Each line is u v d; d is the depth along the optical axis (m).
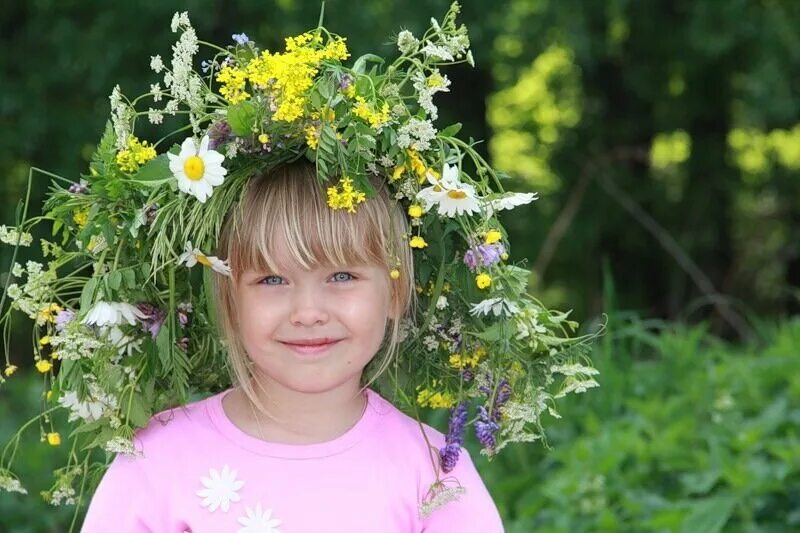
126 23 10.24
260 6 10.30
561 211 13.01
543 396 2.86
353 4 10.20
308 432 2.83
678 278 13.28
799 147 13.64
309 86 2.54
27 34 10.59
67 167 10.71
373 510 2.78
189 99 2.63
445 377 3.03
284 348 2.73
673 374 5.98
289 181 2.70
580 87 13.62
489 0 11.18
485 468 5.48
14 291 2.71
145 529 2.74
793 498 4.77
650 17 13.11
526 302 2.84
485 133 12.69
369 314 2.75
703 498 4.94
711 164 13.61
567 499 4.96
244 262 2.71
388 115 2.60
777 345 6.29
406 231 2.79
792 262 13.66
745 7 12.00
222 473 2.76
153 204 2.65
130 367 2.75
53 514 6.01
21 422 7.29
